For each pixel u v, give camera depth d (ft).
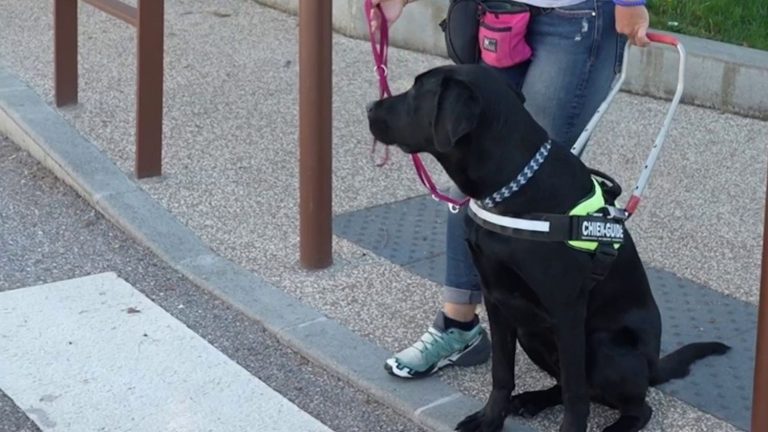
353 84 21.65
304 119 15.16
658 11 22.41
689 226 16.85
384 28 13.70
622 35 13.15
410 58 23.04
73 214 17.19
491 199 11.98
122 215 16.75
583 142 12.76
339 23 24.50
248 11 25.84
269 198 17.38
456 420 13.04
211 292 15.29
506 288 12.17
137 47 17.28
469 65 12.19
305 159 15.29
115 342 14.38
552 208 11.99
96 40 23.17
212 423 13.19
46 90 20.38
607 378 12.54
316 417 13.34
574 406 12.34
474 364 13.88
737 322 14.71
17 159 18.79
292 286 15.34
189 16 25.36
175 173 17.95
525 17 12.92
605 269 12.16
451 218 13.41
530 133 12.07
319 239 15.55
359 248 16.22
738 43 21.35
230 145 18.93
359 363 13.91
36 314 14.85
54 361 14.05
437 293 15.24
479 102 11.77
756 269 15.80
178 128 19.47
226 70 22.03
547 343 12.69
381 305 14.98
